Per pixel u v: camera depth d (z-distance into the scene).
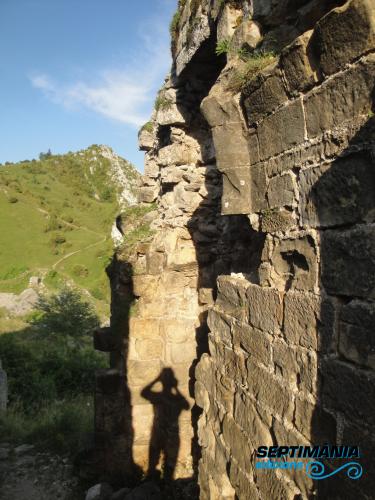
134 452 6.87
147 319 6.89
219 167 3.52
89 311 25.16
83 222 61.66
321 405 2.50
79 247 50.47
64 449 7.87
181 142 6.78
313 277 2.61
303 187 2.72
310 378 2.61
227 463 3.71
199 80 6.34
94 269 43.62
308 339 2.63
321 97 2.52
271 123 3.05
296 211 2.82
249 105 3.26
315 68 2.56
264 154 3.17
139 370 6.86
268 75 2.95
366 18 2.10
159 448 6.93
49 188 74.25
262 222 3.23
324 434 2.47
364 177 2.21
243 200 3.42
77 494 6.57
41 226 55.34
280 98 2.91
